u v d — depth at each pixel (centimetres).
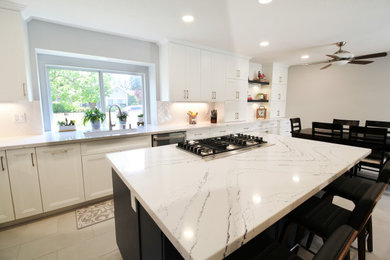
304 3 193
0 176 187
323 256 49
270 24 245
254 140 193
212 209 74
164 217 69
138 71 347
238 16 222
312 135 337
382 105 399
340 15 220
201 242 56
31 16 226
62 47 256
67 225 204
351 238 55
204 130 343
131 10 210
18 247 174
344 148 173
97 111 290
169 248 78
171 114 364
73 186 226
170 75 314
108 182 249
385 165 126
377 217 215
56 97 281
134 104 355
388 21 236
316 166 124
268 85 493
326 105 475
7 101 211
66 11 213
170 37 297
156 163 130
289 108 541
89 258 163
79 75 297
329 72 465
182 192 88
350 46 340
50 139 217
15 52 205
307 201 129
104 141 241
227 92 395
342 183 159
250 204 78
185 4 196
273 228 121
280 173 112
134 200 103
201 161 134
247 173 112
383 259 160
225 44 330
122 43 301
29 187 201
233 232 61
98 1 190
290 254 84
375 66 400
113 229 199
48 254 166
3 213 192
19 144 192
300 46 340
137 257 114
